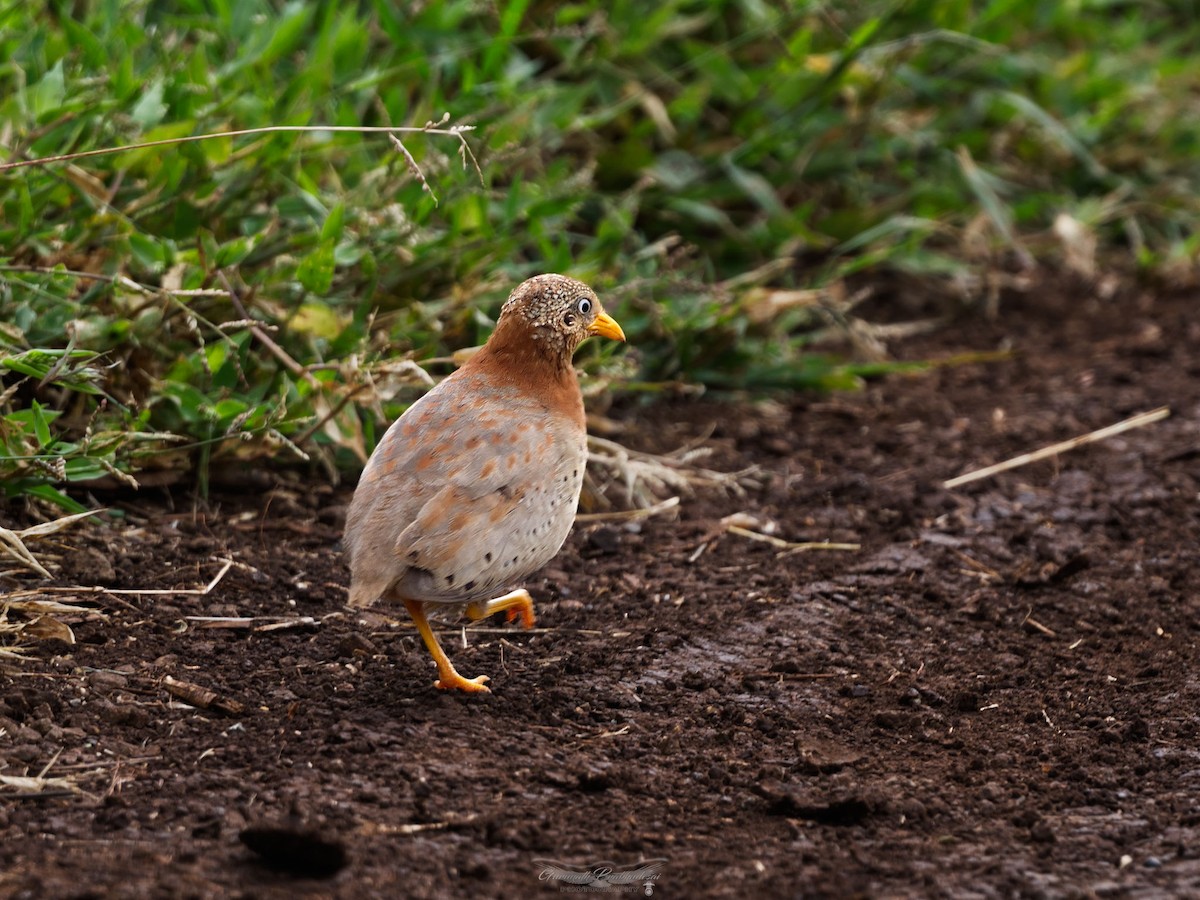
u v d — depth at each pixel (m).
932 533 11.53
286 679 8.58
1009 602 10.40
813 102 16.67
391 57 13.91
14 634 8.59
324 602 9.68
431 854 6.79
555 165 14.18
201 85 12.04
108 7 12.58
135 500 10.75
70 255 10.95
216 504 10.92
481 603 9.02
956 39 15.71
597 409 13.34
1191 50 21.22
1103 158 18.88
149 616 9.15
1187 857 7.10
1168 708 8.80
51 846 6.66
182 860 6.58
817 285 15.71
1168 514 11.94
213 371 10.67
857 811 7.41
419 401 8.71
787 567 10.91
